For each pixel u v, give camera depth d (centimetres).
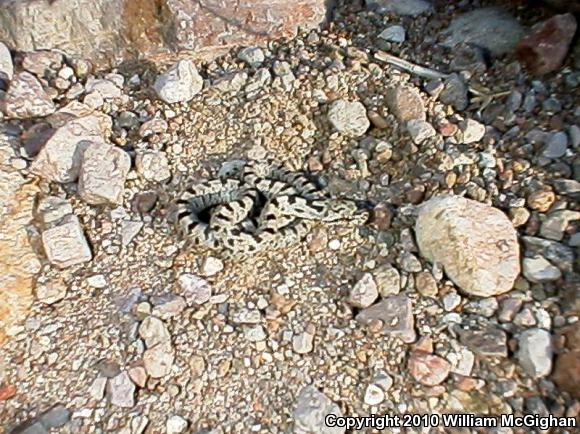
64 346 33
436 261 33
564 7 40
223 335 32
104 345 33
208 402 30
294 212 37
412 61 43
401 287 33
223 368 31
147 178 40
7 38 49
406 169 38
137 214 38
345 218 36
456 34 43
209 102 43
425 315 32
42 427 30
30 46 48
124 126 43
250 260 35
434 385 30
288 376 31
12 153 41
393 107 39
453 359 30
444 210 32
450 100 39
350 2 48
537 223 33
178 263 36
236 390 31
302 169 40
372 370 30
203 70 46
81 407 31
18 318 34
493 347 30
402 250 34
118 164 39
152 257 36
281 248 36
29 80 44
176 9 45
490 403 29
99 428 30
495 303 31
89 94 45
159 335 32
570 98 37
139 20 47
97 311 34
